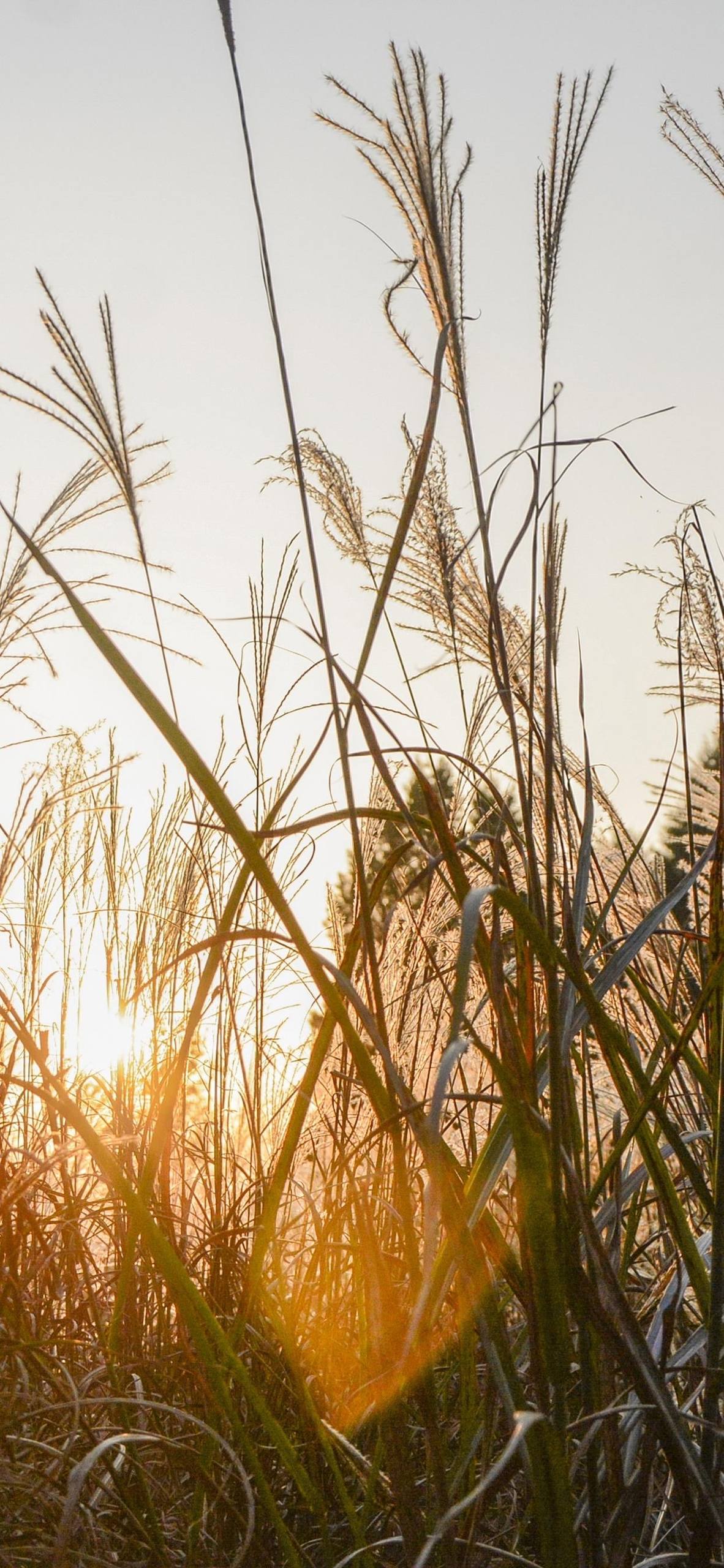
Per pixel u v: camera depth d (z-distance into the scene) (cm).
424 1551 171
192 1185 297
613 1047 204
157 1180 274
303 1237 271
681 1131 254
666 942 273
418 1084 295
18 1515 228
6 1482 220
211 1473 220
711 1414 201
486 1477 174
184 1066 196
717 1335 200
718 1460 203
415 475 190
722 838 207
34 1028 314
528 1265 196
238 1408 243
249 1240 271
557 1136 190
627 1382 214
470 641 248
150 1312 279
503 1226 234
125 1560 233
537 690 235
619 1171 220
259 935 189
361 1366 232
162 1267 192
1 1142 257
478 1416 215
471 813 266
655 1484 235
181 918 341
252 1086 308
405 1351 171
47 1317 271
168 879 371
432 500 231
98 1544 227
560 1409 190
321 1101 299
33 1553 212
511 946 226
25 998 351
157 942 346
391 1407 197
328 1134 301
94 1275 278
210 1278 262
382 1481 230
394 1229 258
